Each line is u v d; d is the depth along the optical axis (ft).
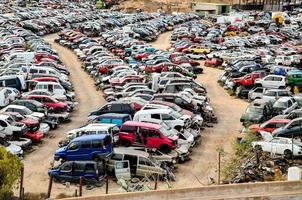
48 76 181.16
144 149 111.96
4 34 309.22
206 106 154.40
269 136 120.16
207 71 242.37
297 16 454.40
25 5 517.96
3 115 125.80
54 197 93.91
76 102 173.58
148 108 136.67
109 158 107.76
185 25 406.21
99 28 370.32
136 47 277.44
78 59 274.98
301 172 93.40
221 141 131.95
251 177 99.91
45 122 140.05
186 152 116.67
